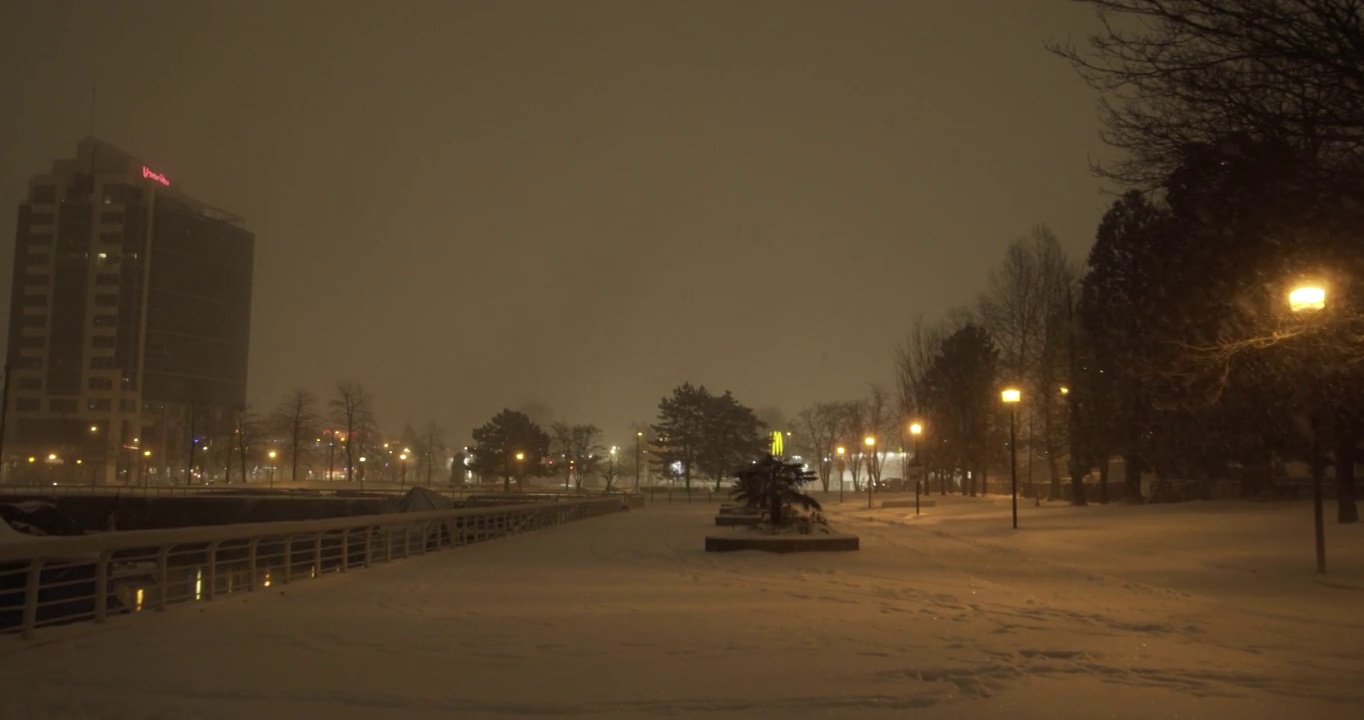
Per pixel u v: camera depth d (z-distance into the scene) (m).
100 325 156.62
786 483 28.95
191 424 122.81
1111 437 48.00
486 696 8.55
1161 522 33.28
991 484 86.25
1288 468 54.50
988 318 62.25
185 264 167.12
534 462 109.31
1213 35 12.35
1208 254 19.98
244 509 67.25
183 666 9.64
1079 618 13.79
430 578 19.31
